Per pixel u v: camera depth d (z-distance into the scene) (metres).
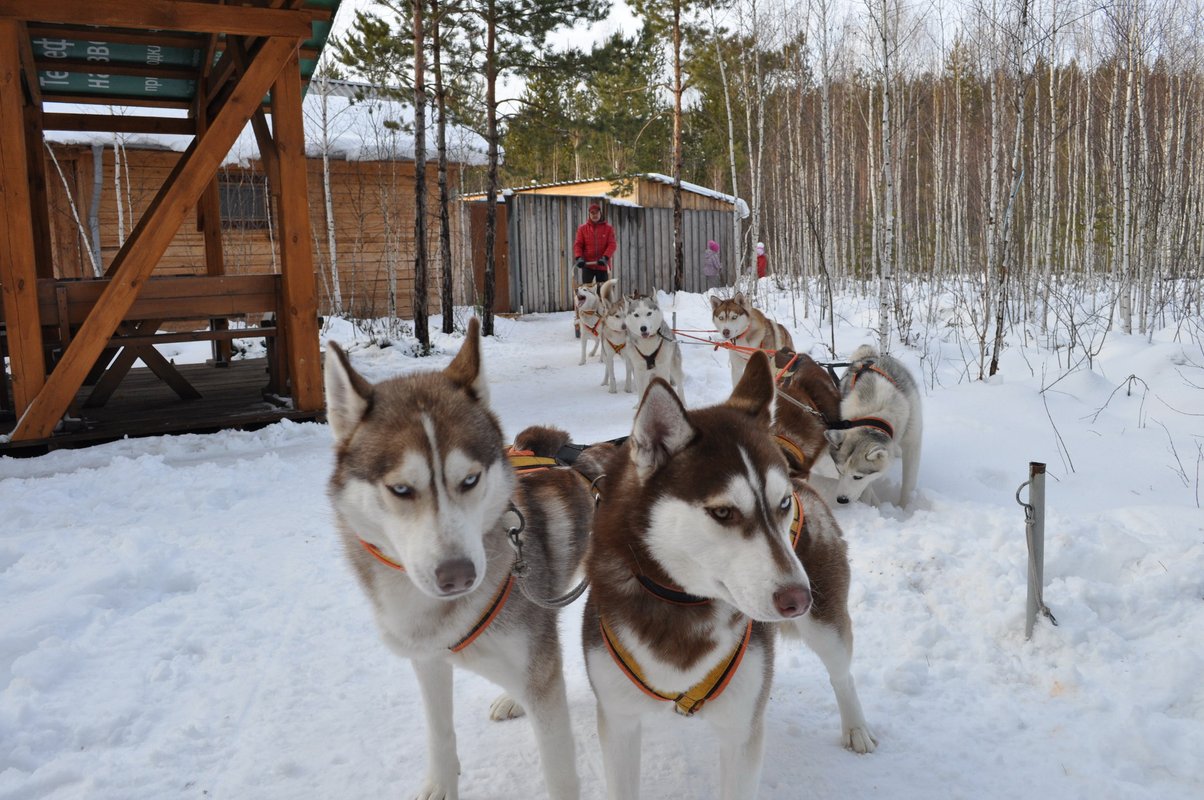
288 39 6.94
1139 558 3.58
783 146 21.70
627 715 2.15
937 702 2.84
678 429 2.03
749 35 17.50
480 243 18.59
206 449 6.59
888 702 2.85
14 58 6.16
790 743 2.63
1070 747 2.52
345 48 14.26
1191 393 6.54
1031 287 12.42
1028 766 2.45
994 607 3.38
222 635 3.44
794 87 20.77
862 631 3.36
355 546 2.27
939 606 3.47
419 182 12.57
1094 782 2.34
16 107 6.20
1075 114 16.39
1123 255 10.14
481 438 2.11
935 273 18.19
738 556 1.89
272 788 2.46
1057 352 8.41
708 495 1.94
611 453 2.54
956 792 2.35
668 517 1.99
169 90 10.00
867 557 4.00
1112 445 5.73
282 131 7.26
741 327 10.05
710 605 2.03
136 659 3.22
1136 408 6.46
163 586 3.94
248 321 14.30
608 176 20.47
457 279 18.31
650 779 2.50
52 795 2.41
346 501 2.13
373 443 2.06
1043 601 3.21
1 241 6.25
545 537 2.49
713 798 2.40
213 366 10.90
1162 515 4.12
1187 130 14.75
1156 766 2.39
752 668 2.07
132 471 5.66
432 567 1.90
